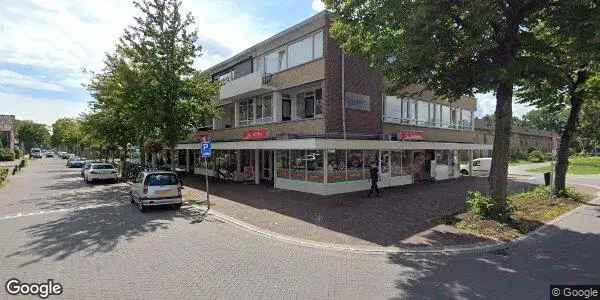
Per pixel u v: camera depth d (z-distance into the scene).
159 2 15.93
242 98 23.23
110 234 9.33
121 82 17.05
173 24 16.28
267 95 21.23
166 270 6.57
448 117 25.98
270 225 10.33
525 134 60.12
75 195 17.23
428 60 9.50
